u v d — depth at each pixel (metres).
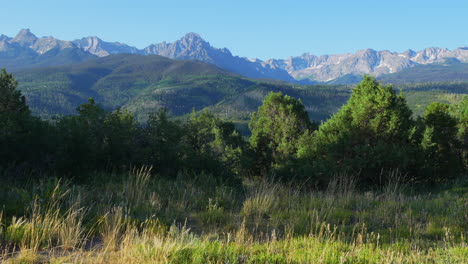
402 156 12.87
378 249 5.28
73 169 9.06
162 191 8.67
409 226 6.92
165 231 5.81
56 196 6.74
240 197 9.69
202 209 7.88
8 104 10.17
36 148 8.54
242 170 14.55
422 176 13.70
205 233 6.12
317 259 4.70
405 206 8.77
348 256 4.92
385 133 14.48
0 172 7.99
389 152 13.17
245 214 7.47
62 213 6.07
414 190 12.16
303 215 7.38
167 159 11.02
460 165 16.97
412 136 14.77
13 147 8.30
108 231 5.42
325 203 8.87
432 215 7.93
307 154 16.12
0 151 8.05
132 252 4.54
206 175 10.94
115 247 5.03
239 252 4.95
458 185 12.63
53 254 4.57
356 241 5.88
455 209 8.24
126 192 7.97
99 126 10.38
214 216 7.03
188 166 11.55
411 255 5.11
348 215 7.66
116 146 10.32
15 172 8.24
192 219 7.05
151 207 7.20
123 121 10.88
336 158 14.09
